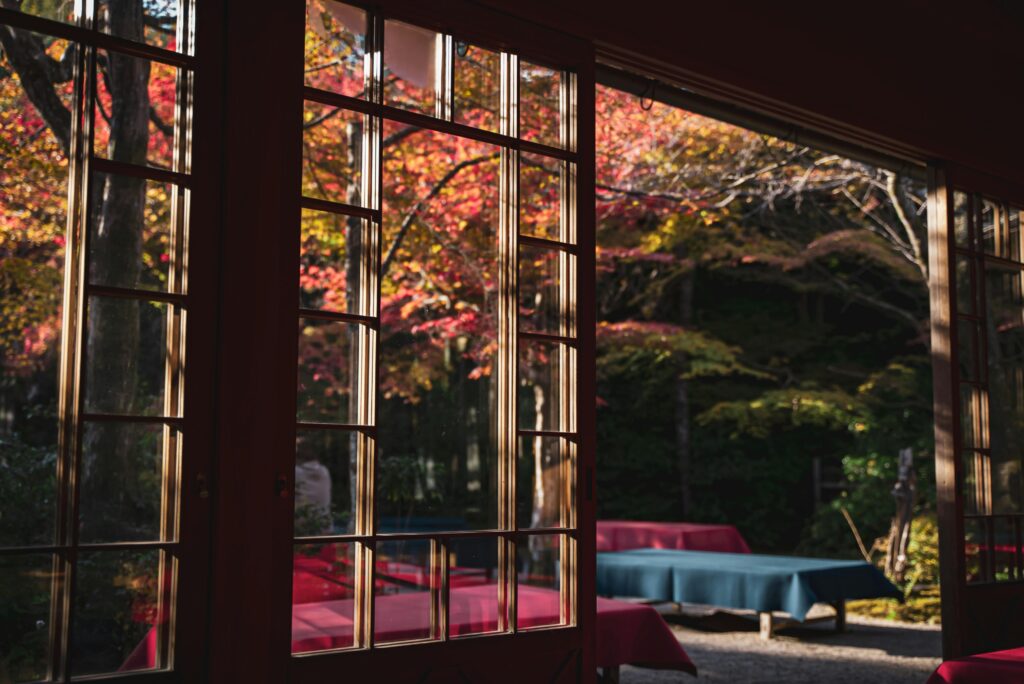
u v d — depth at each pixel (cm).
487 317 330
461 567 303
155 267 248
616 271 1128
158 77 253
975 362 491
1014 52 514
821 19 418
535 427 325
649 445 1288
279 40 270
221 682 248
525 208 331
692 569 660
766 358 1318
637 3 353
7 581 227
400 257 370
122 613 238
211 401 252
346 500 305
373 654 278
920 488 1079
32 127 236
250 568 254
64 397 235
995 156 503
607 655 436
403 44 303
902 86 455
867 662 573
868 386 1145
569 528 326
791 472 1280
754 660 580
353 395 294
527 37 326
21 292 232
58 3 241
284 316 265
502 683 306
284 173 269
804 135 515
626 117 752
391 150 379
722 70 377
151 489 244
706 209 868
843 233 1002
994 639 476
